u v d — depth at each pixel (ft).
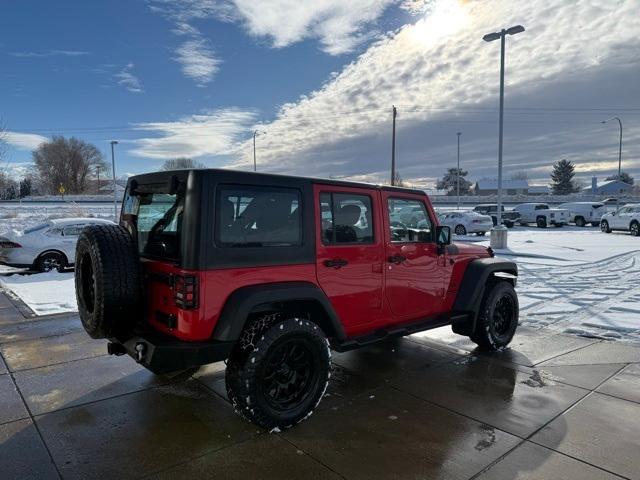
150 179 11.94
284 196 11.58
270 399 11.16
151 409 12.43
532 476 9.33
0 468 9.59
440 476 9.36
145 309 11.64
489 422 11.68
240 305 10.37
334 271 12.53
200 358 10.13
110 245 10.78
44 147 293.43
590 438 10.82
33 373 15.06
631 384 14.10
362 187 13.39
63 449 10.36
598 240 67.00
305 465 9.77
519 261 44.39
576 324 21.16
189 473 9.45
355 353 17.35
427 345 18.31
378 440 10.80
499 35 56.54
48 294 27.81
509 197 229.66
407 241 14.89
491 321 17.11
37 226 37.27
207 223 10.16
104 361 16.20
